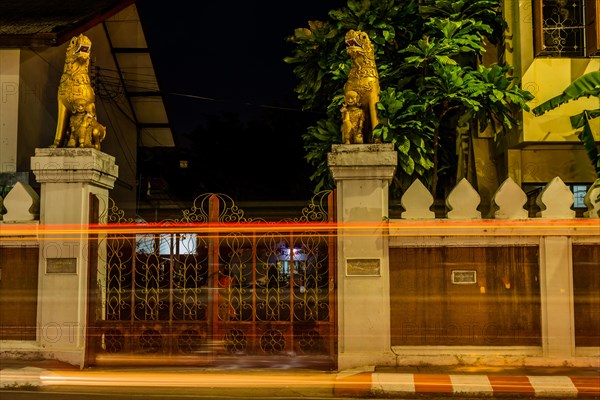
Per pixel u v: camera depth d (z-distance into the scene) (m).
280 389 7.72
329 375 8.20
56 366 8.53
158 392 7.56
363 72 8.80
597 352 8.30
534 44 12.56
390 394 7.44
